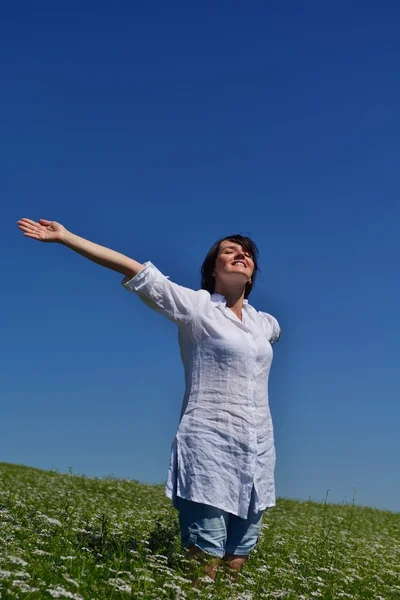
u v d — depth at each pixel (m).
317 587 6.72
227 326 5.97
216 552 5.66
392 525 16.95
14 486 13.88
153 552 6.60
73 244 5.74
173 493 5.80
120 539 6.90
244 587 5.89
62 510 8.55
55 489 14.46
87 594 4.87
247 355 5.91
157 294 5.87
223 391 5.84
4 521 7.11
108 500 13.48
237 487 5.74
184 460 5.77
